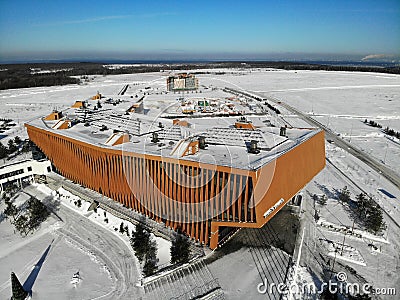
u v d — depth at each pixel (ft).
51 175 244.83
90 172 212.02
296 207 205.05
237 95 652.07
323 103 561.84
